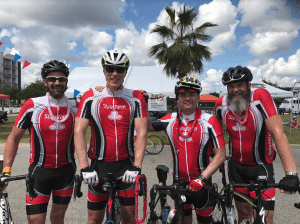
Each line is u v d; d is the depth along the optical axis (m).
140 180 1.57
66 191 1.86
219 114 2.10
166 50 11.65
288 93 11.62
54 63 1.81
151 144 7.34
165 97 13.51
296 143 7.99
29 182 1.57
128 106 1.81
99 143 1.80
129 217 1.84
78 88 14.07
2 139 9.25
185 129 1.78
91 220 1.87
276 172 4.64
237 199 2.04
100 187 1.80
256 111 1.86
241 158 1.98
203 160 1.77
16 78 60.69
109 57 1.71
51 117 1.80
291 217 2.71
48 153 1.80
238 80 1.80
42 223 1.74
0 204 1.75
